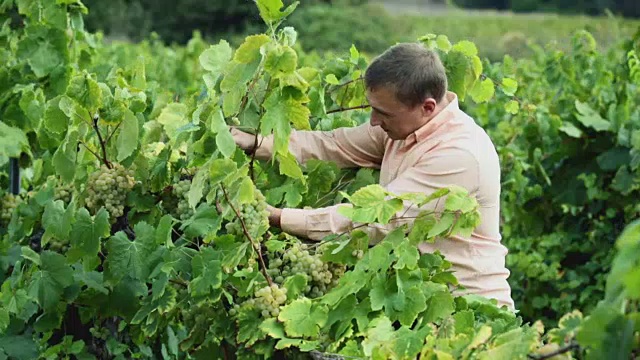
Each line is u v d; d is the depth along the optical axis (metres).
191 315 4.72
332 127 5.59
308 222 4.64
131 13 30.66
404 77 4.62
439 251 4.61
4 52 7.07
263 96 4.55
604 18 42.50
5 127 6.35
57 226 4.97
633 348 3.05
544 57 10.91
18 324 5.37
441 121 4.79
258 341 4.29
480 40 30.42
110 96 4.92
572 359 3.58
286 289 4.33
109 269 4.79
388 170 4.97
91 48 7.45
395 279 4.24
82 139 4.95
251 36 4.23
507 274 4.93
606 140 8.46
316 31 29.88
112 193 4.91
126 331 5.64
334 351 4.13
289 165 4.50
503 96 9.30
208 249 4.57
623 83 8.69
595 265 8.57
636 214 8.48
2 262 5.74
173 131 4.91
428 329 3.81
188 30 31.58
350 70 5.80
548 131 8.60
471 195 4.73
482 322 4.22
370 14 31.81
